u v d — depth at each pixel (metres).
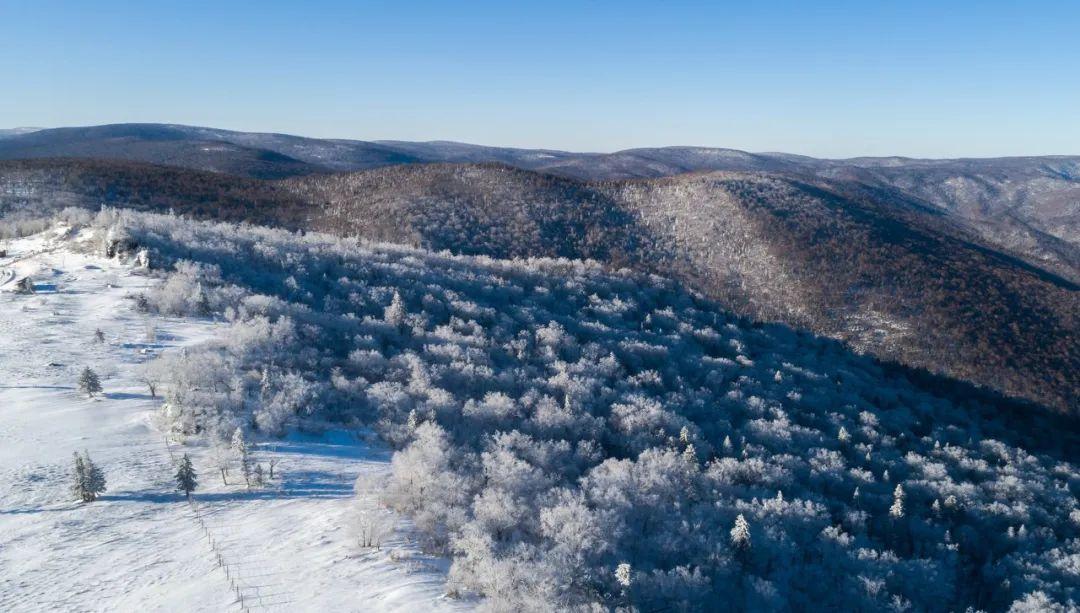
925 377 151.00
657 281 179.12
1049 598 52.72
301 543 39.62
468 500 47.12
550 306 140.62
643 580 41.00
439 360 89.44
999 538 67.38
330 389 68.62
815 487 72.69
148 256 105.44
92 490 44.25
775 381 114.12
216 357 67.38
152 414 58.09
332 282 119.56
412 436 61.28
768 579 47.97
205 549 38.69
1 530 39.84
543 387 87.81
